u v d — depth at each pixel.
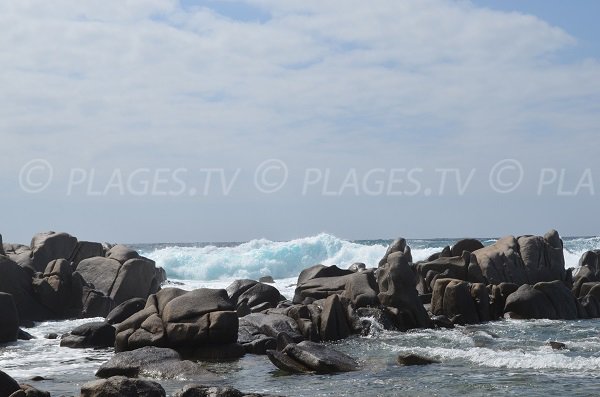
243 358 26.56
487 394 19.75
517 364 23.77
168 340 26.77
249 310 35.88
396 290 33.53
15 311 31.73
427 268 40.94
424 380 21.70
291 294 47.34
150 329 27.11
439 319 34.00
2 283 38.50
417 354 25.17
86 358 27.27
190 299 27.64
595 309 39.06
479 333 31.23
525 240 44.28
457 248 45.62
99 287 42.81
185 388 18.36
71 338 30.22
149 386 18.41
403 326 32.94
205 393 18.30
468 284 37.06
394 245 47.56
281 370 24.05
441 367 23.70
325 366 23.53
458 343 28.83
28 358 27.31
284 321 29.92
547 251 44.12
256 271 70.44
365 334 31.03
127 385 18.17
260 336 28.81
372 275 35.75
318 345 25.11
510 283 38.94
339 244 72.06
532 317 37.41
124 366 23.50
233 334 27.05
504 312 38.03
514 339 29.81
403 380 21.81
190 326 26.73
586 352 26.06
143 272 43.78
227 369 24.41
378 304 33.69
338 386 21.22
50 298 39.56
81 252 47.66
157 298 28.59
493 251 43.38
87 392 18.14
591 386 20.38
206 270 70.25
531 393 19.70
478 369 23.19
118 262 44.06
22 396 17.28
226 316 26.84
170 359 24.12
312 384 21.61
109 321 34.03
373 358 25.86
